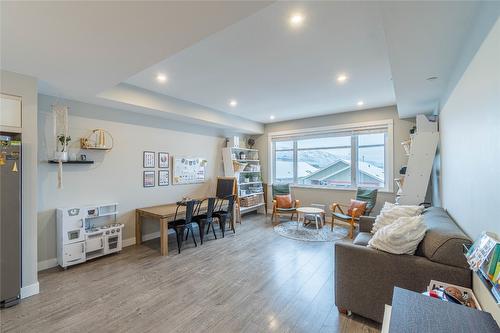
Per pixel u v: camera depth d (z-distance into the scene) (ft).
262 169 23.13
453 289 5.24
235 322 6.93
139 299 8.12
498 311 3.69
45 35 5.90
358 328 6.63
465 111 6.49
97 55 6.98
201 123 17.43
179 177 16.66
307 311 7.44
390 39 6.23
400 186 14.52
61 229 10.48
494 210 4.38
